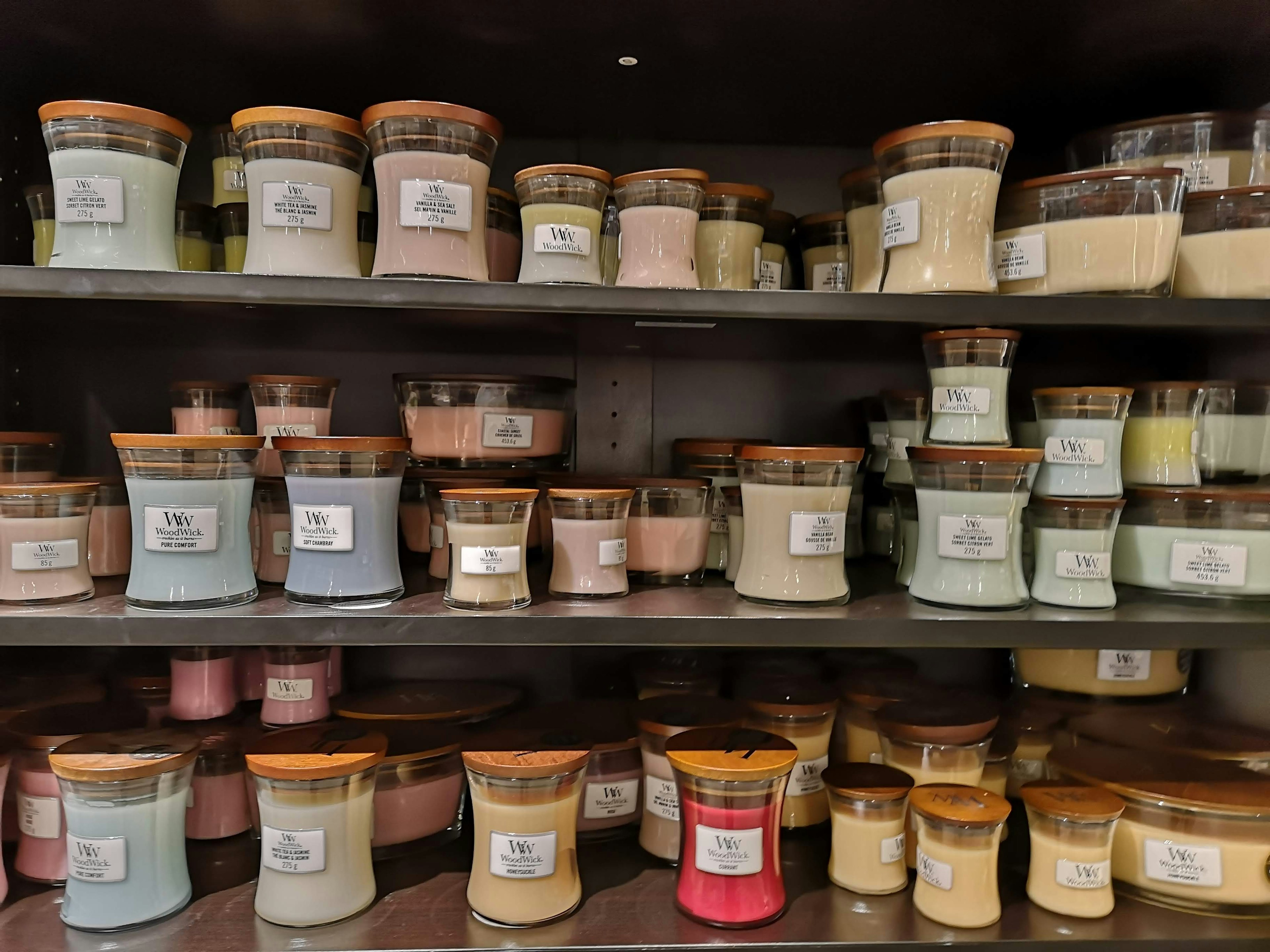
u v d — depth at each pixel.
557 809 0.80
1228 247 0.82
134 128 0.76
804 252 1.01
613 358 1.12
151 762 0.77
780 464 0.81
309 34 0.85
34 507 0.77
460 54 0.88
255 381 0.94
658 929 0.79
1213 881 0.81
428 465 0.95
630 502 0.90
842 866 0.86
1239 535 0.85
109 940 0.76
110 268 0.74
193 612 0.75
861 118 1.06
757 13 0.80
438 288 0.76
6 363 1.02
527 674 1.15
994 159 0.79
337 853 0.80
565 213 0.81
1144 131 0.90
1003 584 0.81
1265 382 0.92
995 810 0.79
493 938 0.77
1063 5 0.79
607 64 0.91
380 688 1.08
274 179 0.77
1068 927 0.80
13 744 0.87
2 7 0.78
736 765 0.77
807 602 0.81
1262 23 0.81
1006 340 0.84
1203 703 1.06
